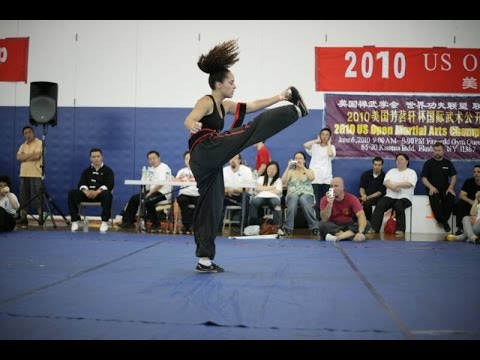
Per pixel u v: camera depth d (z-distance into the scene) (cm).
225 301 280
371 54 995
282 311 258
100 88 1033
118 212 1023
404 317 248
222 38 1018
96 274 372
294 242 660
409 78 991
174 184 750
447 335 218
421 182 984
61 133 1034
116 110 1030
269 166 820
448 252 555
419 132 988
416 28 990
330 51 1000
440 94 986
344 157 995
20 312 249
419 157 988
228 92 383
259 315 249
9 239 624
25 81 1041
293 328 226
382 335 217
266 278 362
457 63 984
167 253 508
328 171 934
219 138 365
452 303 281
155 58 1027
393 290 320
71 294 296
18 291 303
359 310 262
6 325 227
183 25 1023
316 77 1002
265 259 479
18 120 1041
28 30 1040
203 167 371
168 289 314
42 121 828
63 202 1029
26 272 377
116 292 303
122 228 843
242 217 758
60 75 1038
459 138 984
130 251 521
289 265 437
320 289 320
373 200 907
